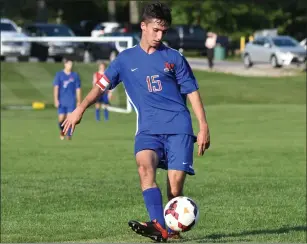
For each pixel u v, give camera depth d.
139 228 17.73
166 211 18.19
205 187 33.41
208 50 119.25
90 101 19.19
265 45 123.44
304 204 28.78
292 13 183.00
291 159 44.53
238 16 177.00
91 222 24.95
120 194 31.34
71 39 78.00
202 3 171.12
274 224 24.53
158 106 19.03
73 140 55.69
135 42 83.50
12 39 80.50
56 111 83.88
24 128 65.38
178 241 20.03
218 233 22.50
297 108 82.69
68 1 189.62
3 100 92.50
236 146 51.41
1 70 106.81
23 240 21.86
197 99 19.16
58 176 37.31
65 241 21.58
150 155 18.69
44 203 29.16
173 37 149.38
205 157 45.59
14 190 32.53
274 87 100.88
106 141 54.97
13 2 175.50
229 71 117.62
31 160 44.03
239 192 32.03
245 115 75.62
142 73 19.00
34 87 99.75
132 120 74.25
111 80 19.20
